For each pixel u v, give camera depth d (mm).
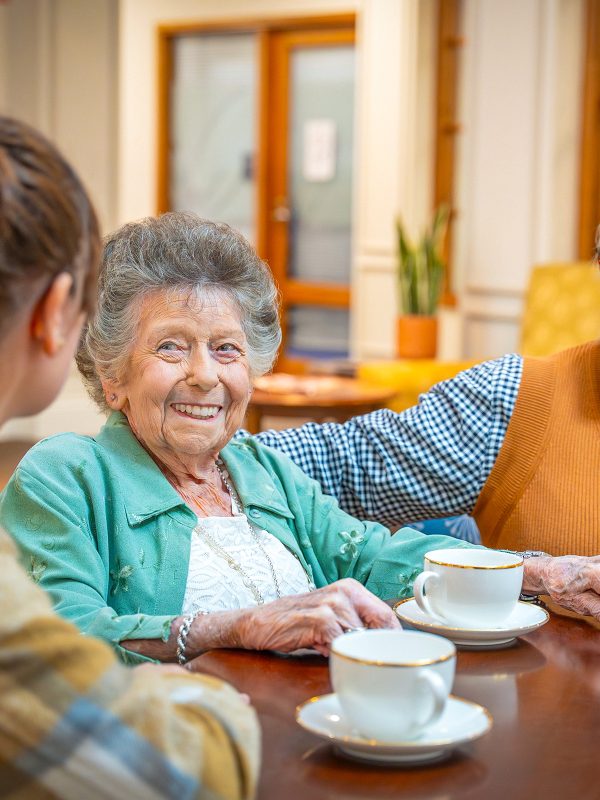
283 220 7723
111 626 1331
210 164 7855
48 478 1464
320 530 1692
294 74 7516
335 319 7695
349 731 1001
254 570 1552
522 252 6137
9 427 7738
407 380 5070
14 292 812
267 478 1674
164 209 7973
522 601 1508
